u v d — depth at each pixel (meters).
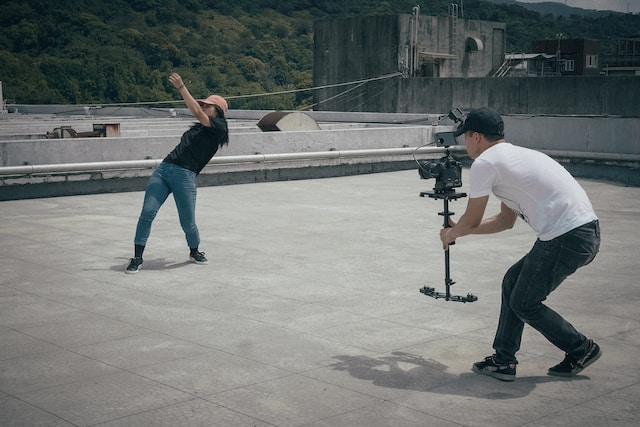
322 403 4.38
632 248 9.16
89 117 30.67
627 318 6.16
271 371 4.92
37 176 13.32
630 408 4.31
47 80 111.12
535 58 73.06
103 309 6.43
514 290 4.61
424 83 36.62
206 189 14.70
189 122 23.58
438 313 6.30
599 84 29.73
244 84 127.69
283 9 172.62
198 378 4.79
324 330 5.83
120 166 14.10
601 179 17.25
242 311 6.37
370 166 17.78
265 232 10.12
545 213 4.46
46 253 8.74
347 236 9.85
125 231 10.17
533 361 5.14
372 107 39.44
